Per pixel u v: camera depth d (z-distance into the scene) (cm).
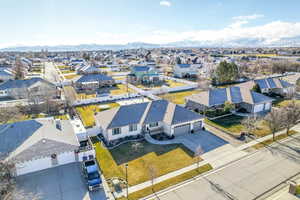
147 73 7369
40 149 2183
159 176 2098
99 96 5256
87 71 8219
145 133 3053
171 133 2964
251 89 4866
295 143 2792
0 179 1756
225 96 4238
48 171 2183
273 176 2086
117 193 1855
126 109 3100
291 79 6525
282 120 2856
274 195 1812
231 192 1858
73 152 2344
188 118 3094
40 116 3797
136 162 2353
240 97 4272
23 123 2588
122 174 2130
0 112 3356
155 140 2897
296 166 2259
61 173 2152
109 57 16175
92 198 1794
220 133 3122
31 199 1766
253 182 1994
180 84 6794
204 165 2292
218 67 6606
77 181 2030
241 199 1769
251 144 2772
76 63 11681
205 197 1795
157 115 3153
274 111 2984
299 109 3164
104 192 1869
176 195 1822
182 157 2456
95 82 6209
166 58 14612
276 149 2633
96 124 3303
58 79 7319
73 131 2725
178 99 5009
